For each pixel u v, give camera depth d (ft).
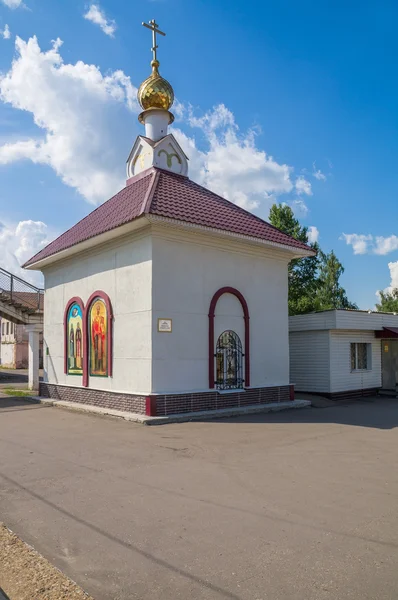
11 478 24.09
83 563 14.82
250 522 17.94
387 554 15.20
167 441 32.78
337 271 146.72
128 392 43.45
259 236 47.44
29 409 49.57
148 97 59.16
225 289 47.11
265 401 49.70
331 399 61.05
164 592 13.08
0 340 170.40
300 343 64.85
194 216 43.24
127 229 42.93
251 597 12.73
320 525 17.61
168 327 42.65
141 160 58.18
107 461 27.37
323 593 12.87
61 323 55.72
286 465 26.37
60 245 53.93
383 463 26.91
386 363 68.44
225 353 47.39
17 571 13.97
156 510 19.33
